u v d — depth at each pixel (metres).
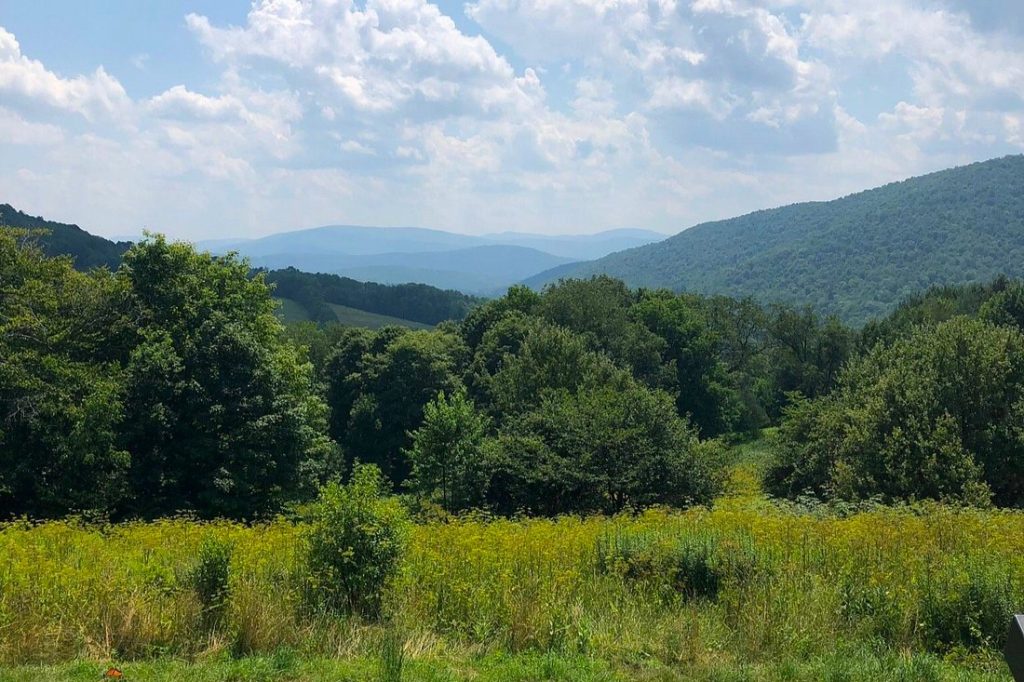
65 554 9.67
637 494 24.59
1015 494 21.38
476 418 30.41
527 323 58.19
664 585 8.14
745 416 69.88
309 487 28.75
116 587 7.14
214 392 26.39
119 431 24.50
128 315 29.02
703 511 13.65
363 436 55.12
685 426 27.45
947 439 20.58
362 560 7.49
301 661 6.17
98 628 6.50
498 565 8.17
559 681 5.84
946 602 7.08
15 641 6.18
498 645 6.71
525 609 6.96
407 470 53.91
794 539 9.50
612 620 7.17
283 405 27.59
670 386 61.88
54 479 23.08
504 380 43.94
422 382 55.44
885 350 28.11
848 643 6.65
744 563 8.27
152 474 24.78
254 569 7.88
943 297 87.75
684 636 6.68
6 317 25.47
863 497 20.97
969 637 6.87
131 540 11.30
